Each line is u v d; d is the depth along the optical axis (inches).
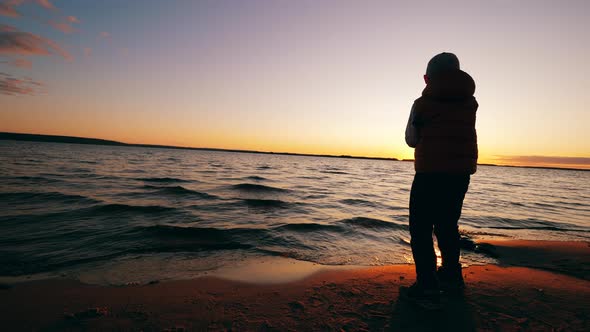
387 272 130.4
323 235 217.9
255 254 166.1
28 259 148.3
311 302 94.0
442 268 100.7
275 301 95.3
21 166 819.4
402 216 315.6
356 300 94.6
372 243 200.5
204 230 216.7
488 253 178.7
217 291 106.1
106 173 738.8
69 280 119.1
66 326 78.2
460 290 98.7
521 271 132.5
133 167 1031.0
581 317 82.0
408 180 1048.8
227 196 421.1
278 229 230.1
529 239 232.5
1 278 121.0
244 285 113.2
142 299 97.7
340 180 896.3
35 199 332.2
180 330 75.9
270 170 1321.4
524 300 93.6
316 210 333.7
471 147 84.1
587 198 725.3
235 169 1243.2
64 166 911.7
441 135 81.4
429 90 82.1
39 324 79.3
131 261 148.8
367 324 78.1
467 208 409.7
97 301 95.8
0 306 91.4
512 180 1566.2
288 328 76.6
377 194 544.4
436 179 83.9
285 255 165.3
